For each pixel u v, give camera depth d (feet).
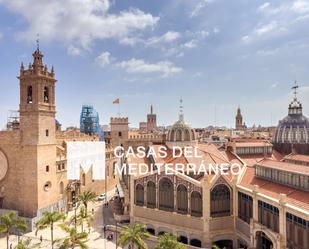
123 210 243.81
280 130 345.72
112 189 366.63
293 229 134.92
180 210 193.26
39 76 223.92
